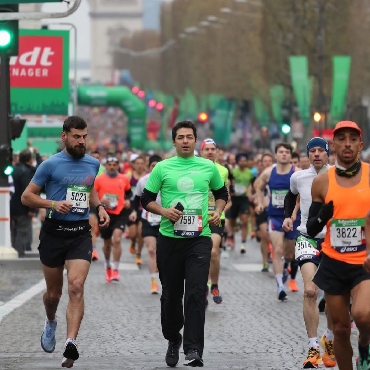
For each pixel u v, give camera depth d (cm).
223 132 14062
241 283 3888
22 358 2212
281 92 11619
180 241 2103
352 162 1758
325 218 1758
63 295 3375
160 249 2122
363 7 11394
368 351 1739
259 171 5591
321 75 9088
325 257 1778
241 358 2238
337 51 10925
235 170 5150
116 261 3922
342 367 1792
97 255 4806
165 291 2125
